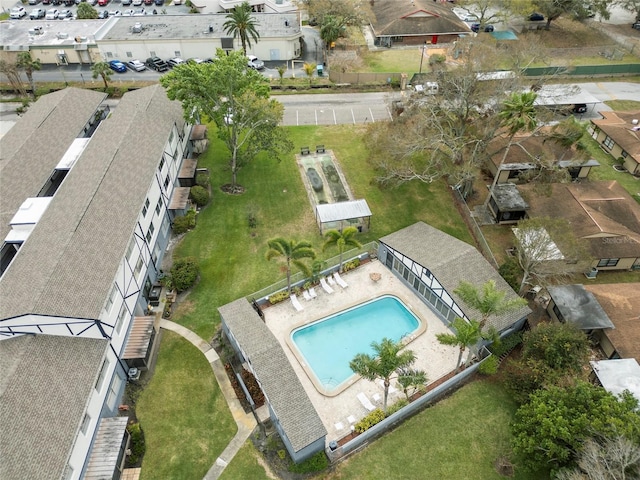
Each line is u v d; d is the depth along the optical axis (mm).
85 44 79188
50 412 27172
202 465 30359
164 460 30500
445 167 49750
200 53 82000
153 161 44969
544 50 62750
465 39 61750
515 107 41281
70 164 50938
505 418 32938
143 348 34812
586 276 44094
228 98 49000
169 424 32438
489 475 29906
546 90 57312
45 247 34875
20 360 28672
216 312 40250
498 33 91188
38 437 25875
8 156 49531
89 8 93062
